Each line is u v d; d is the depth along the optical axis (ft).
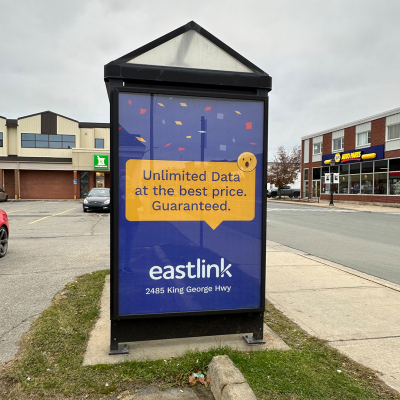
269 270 21.17
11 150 120.78
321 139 120.37
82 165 118.62
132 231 9.99
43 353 10.09
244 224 10.65
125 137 9.77
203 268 10.44
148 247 10.11
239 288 10.71
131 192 9.91
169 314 10.20
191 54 10.32
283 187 144.97
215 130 10.30
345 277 19.57
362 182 99.04
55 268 20.83
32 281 17.87
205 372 9.20
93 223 46.78
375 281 18.75
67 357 9.88
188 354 10.01
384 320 13.25
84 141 124.67
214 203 10.41
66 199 120.88
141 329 10.23
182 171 10.15
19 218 53.52
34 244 29.58
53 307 13.92
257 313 11.00
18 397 8.07
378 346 11.06
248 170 10.55
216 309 10.58
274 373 9.17
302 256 25.81
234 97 10.28
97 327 11.99
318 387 8.60
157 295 10.22
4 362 9.61
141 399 8.15
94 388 8.46
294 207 88.28
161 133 9.97
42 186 121.70
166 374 9.09
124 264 10.00
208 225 10.43
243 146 10.46
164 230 10.18
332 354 10.43
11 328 11.98
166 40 10.18
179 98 10.02
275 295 16.25
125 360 9.75
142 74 9.75
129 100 9.74
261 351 10.41
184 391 8.52
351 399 8.18
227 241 10.57
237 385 7.84
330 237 36.88
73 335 11.32
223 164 10.37
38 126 121.39
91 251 26.37
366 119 96.17
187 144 10.14
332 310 14.29
